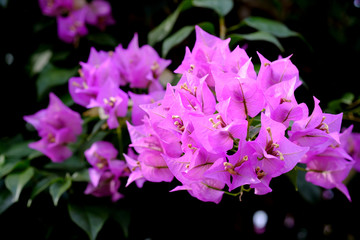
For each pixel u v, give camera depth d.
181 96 0.35
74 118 0.52
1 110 0.62
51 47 0.62
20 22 0.64
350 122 0.53
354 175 0.57
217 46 0.39
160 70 0.50
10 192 0.51
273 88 0.35
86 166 0.52
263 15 0.60
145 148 0.37
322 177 0.39
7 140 0.58
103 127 0.50
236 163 0.33
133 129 0.40
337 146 0.38
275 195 0.59
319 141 0.35
